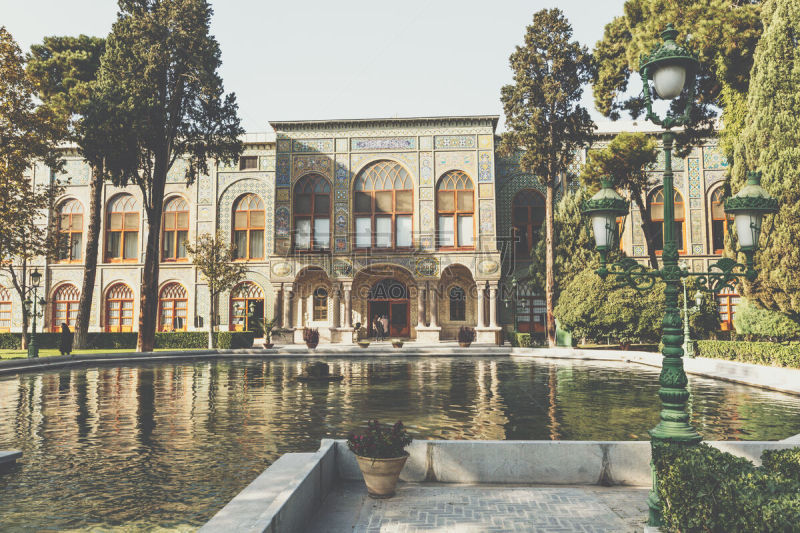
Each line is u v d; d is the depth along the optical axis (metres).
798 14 15.20
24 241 21.28
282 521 4.07
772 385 13.12
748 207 4.97
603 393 12.84
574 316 23.69
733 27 18.33
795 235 14.49
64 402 11.98
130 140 23.52
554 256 27.50
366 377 16.31
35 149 21.03
